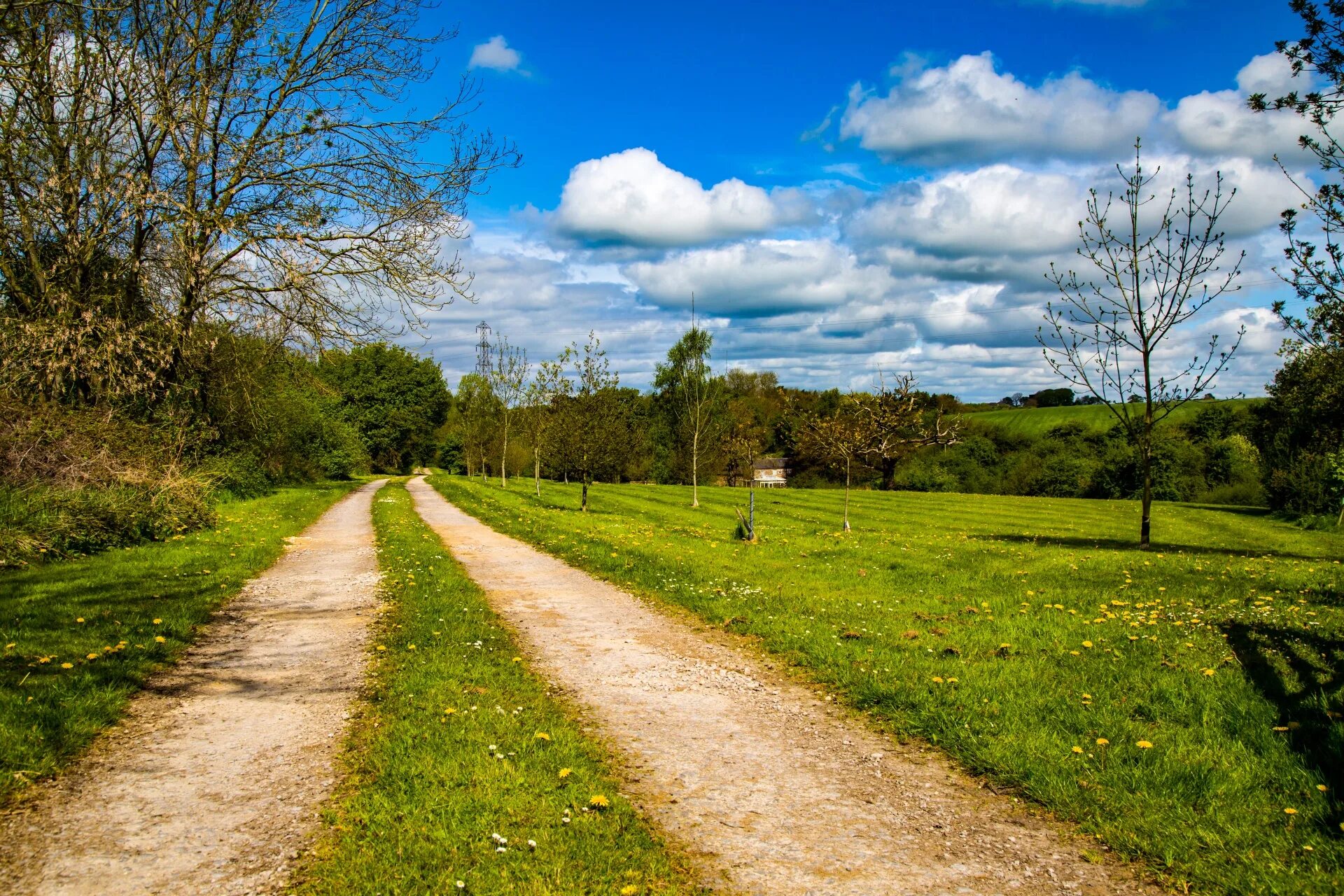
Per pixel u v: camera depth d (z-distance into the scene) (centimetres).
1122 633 840
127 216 1761
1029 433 7500
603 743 558
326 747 537
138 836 408
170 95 1830
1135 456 5675
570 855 391
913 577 1327
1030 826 434
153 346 1838
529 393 4316
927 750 547
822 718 618
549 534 1991
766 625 911
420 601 1044
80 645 732
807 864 390
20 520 1291
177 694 652
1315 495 3369
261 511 2484
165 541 1562
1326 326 1071
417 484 6000
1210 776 471
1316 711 568
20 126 1636
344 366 7969
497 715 591
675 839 416
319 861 383
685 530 2352
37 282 1758
